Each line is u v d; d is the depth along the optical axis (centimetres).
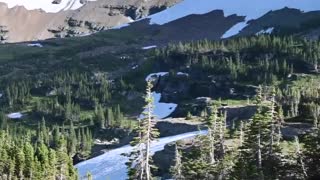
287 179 7550
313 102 14838
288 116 14875
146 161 5628
